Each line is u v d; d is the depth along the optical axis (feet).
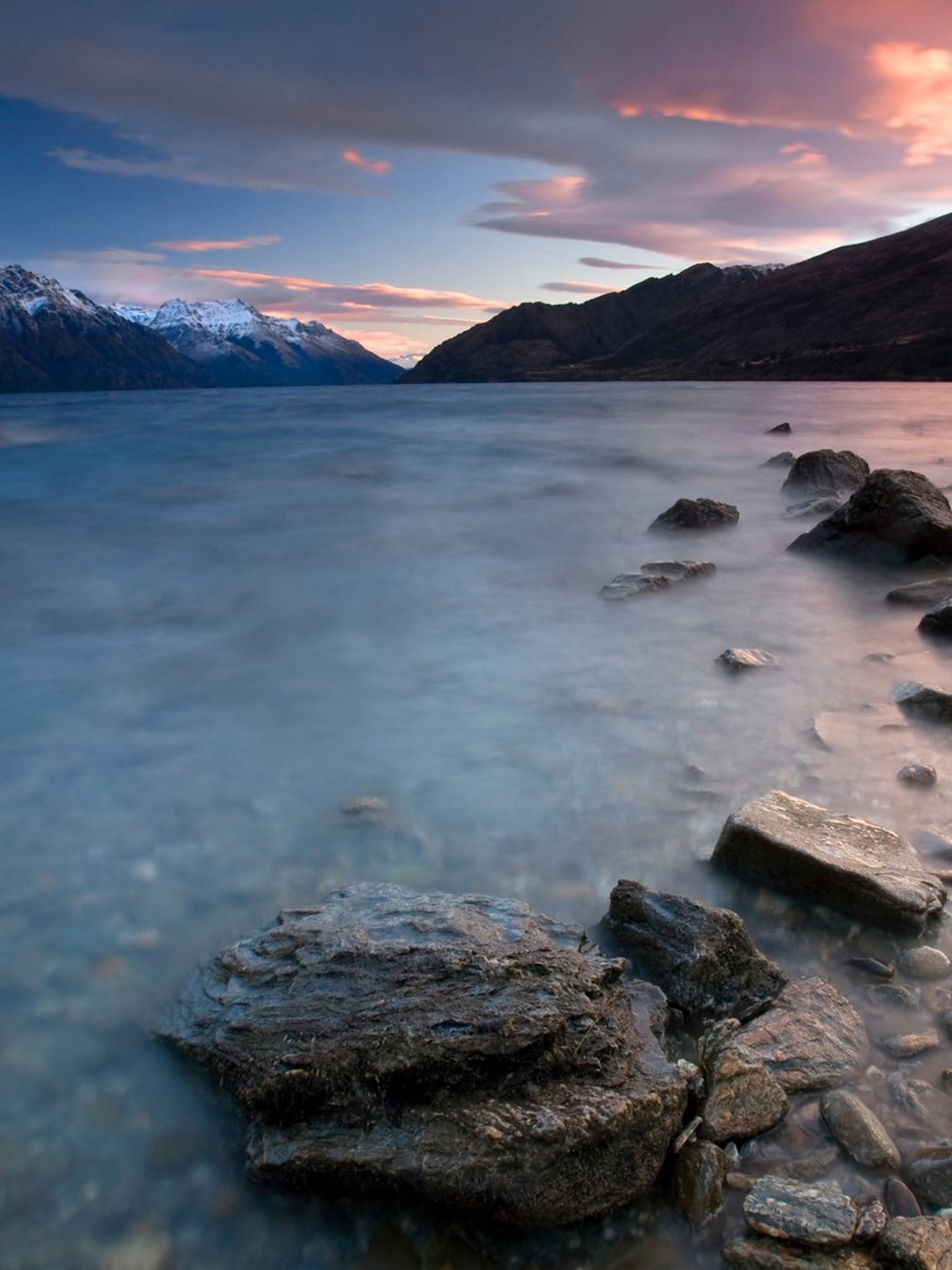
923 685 19.40
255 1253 8.39
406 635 25.63
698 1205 8.64
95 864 13.96
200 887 13.35
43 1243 8.38
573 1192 8.57
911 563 32.32
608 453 77.41
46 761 17.56
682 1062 9.85
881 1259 7.97
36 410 141.08
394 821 15.14
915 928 12.14
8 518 46.14
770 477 60.80
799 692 20.59
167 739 18.62
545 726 19.01
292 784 16.52
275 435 95.35
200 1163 9.15
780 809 14.12
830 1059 10.14
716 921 11.62
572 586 31.12
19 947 12.04
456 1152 8.73
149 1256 8.31
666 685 21.21
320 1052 9.53
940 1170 8.74
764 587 30.60
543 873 13.69
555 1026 9.62
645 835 14.66
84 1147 9.29
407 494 54.24
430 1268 8.29
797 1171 8.94
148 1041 10.52
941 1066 10.07
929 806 15.33
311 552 37.47
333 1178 8.79
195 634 26.03
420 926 11.21
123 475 63.46
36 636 25.93
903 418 118.83
